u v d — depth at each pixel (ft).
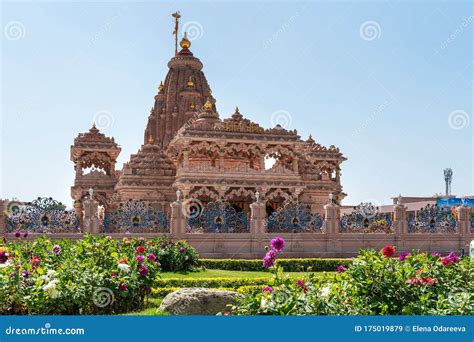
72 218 103.65
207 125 151.02
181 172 147.95
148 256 53.36
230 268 87.71
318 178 173.99
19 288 40.83
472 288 40.55
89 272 44.83
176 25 239.71
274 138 154.71
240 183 149.59
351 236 110.52
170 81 221.46
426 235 115.03
